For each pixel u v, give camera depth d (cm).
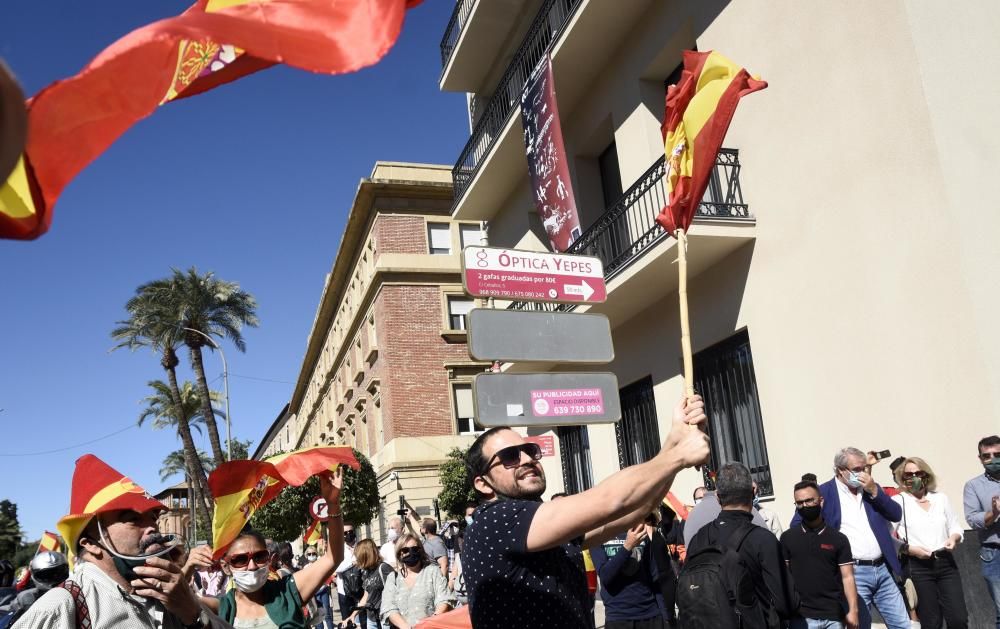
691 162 333
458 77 1872
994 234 707
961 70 745
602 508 235
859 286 841
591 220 1454
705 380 1128
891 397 804
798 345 929
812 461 905
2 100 82
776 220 966
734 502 485
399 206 3147
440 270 3086
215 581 1091
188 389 5644
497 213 1917
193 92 172
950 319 742
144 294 3800
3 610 648
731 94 327
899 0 800
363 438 3466
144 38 141
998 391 698
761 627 428
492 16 1648
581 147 1470
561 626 260
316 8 154
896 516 646
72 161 146
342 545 467
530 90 1321
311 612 816
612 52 1336
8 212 141
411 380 2947
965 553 716
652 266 1081
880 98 819
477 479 321
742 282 1028
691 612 432
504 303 1686
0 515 5353
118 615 306
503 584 258
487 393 691
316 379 5491
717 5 1070
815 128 906
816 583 540
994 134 714
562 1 1424
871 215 827
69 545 312
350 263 3759
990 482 654
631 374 1331
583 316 769
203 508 3981
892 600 642
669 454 235
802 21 923
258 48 145
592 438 1477
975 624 704
